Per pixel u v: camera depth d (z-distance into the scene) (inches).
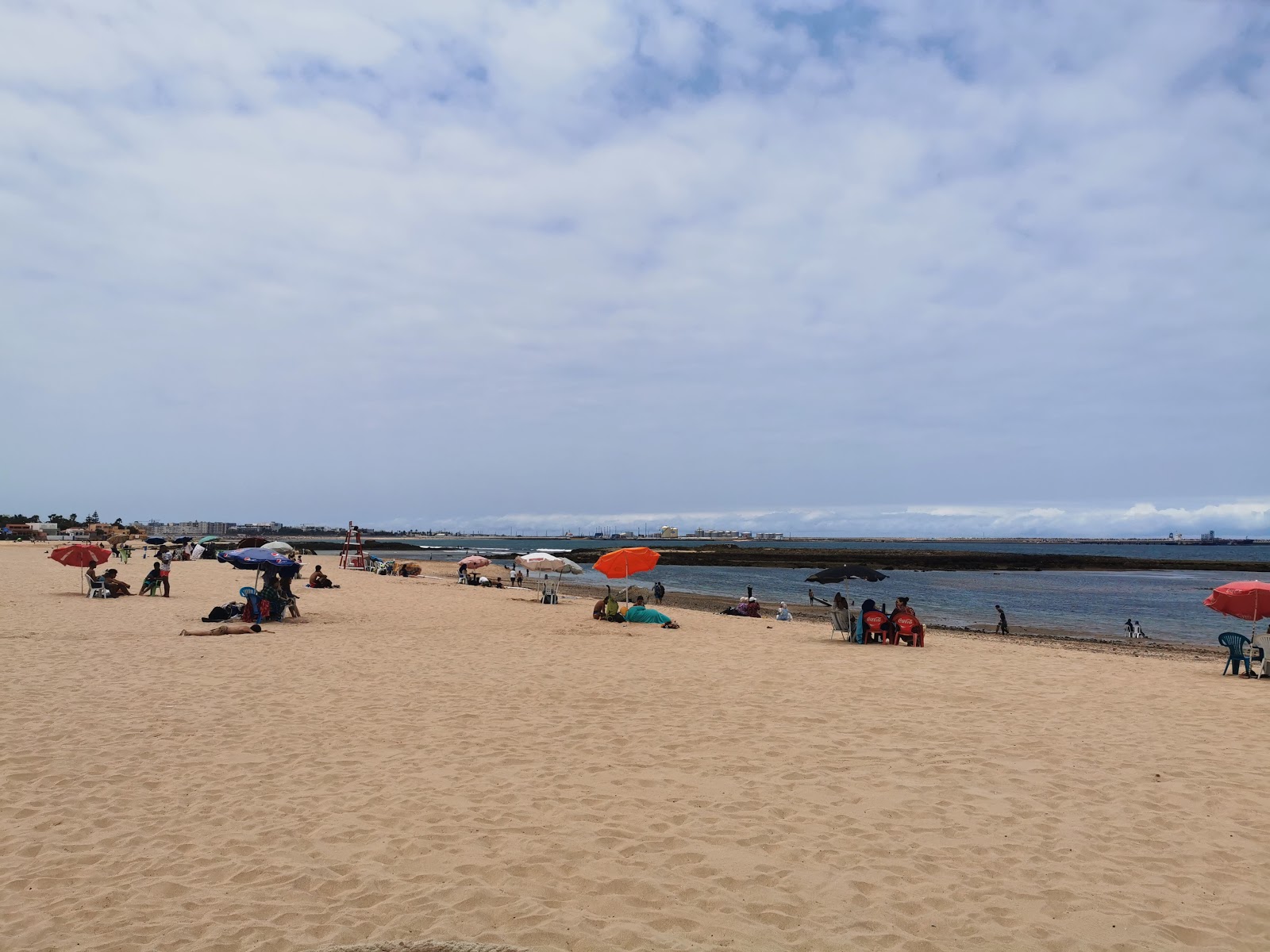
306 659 534.6
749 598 1192.2
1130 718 392.2
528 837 227.6
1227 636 573.6
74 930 173.2
